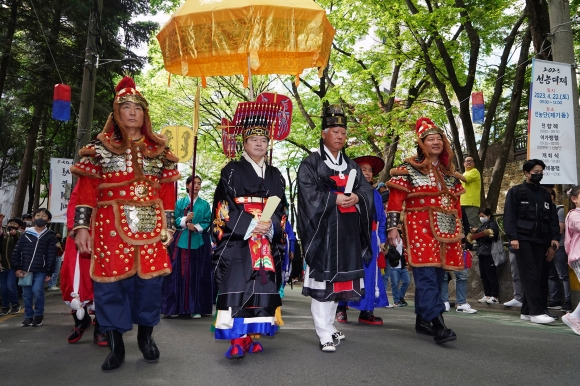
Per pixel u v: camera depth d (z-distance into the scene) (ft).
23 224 34.04
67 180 43.34
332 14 50.88
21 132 79.66
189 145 37.65
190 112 70.18
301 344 16.62
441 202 16.85
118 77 69.72
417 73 51.44
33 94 61.57
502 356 14.65
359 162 22.25
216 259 14.61
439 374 12.61
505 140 45.55
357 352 15.21
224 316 14.40
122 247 13.16
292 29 21.21
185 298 25.13
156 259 13.56
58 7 58.90
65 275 18.30
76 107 62.49
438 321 16.46
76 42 62.34
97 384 11.99
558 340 17.38
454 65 50.93
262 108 15.08
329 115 16.31
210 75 24.97
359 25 49.14
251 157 15.24
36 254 24.49
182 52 21.57
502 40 51.93
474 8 42.96
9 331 21.93
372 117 55.83
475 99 41.63
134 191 13.41
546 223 22.22
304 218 15.48
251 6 20.71
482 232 30.76
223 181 14.88
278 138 22.21
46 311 30.76
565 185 25.44
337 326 20.88
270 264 14.57
